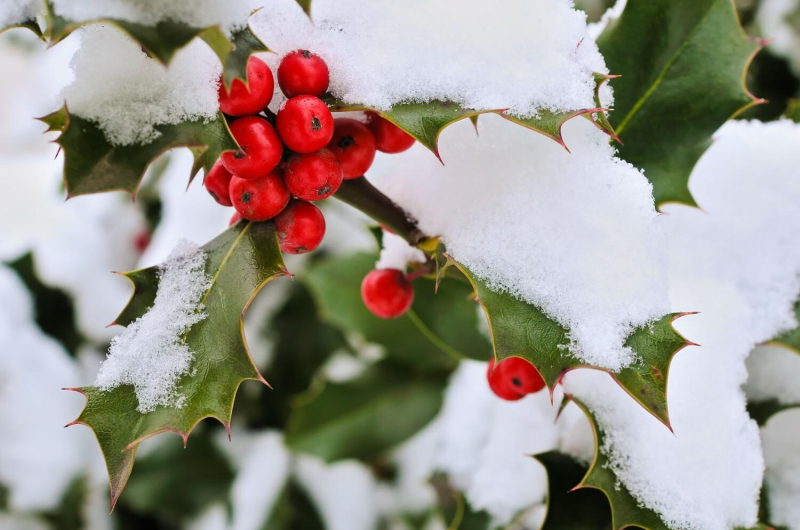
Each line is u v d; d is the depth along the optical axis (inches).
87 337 22.2
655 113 14.1
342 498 21.4
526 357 12.7
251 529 20.2
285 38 12.9
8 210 24.1
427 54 12.8
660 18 14.0
